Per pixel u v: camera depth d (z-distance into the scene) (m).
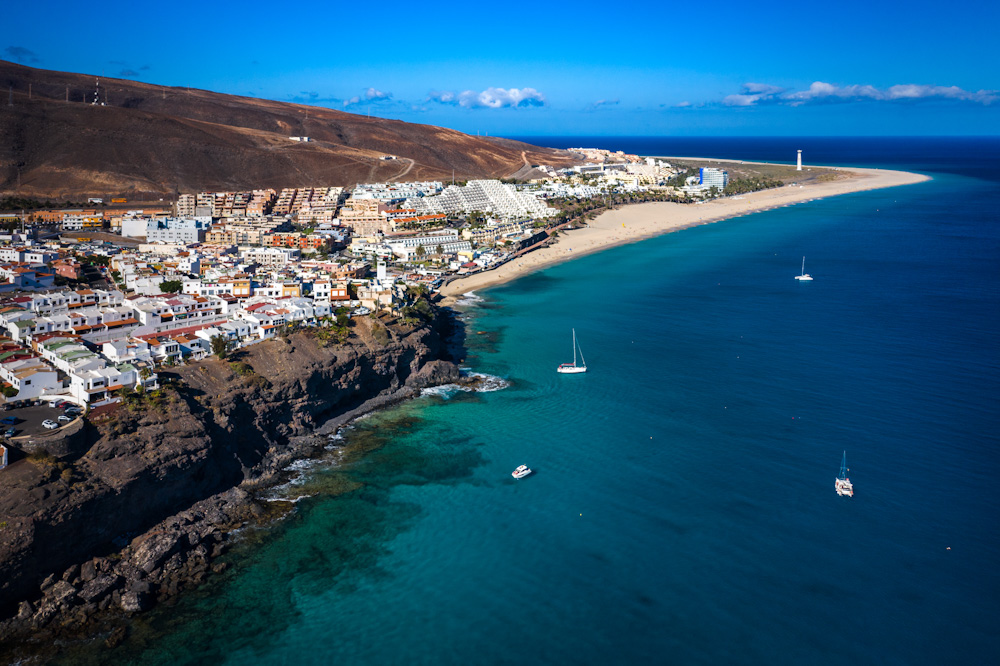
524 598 101.12
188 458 118.00
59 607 96.25
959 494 124.44
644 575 105.62
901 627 95.50
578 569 107.00
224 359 144.88
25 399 120.00
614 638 93.88
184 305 162.50
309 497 125.75
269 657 90.75
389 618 97.38
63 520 99.38
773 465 135.12
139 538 108.56
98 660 89.69
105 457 110.12
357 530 116.31
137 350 137.88
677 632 94.94
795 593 101.75
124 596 99.06
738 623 96.44
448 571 106.69
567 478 132.00
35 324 145.50
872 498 123.69
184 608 98.69
